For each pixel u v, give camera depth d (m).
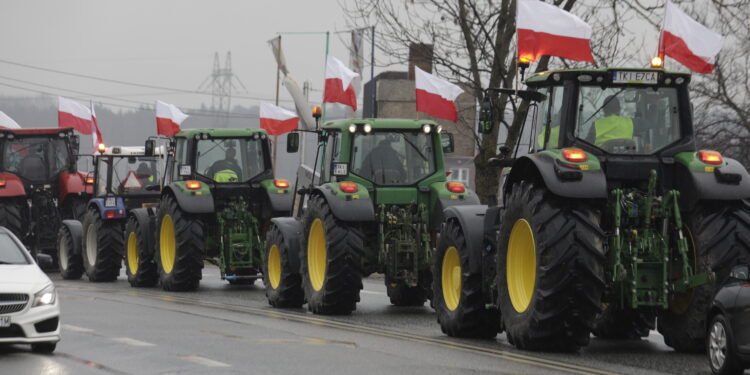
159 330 36.84
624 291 30.78
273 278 49.16
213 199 58.19
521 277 31.97
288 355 29.98
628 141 31.62
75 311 44.38
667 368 27.77
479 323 35.12
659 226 30.86
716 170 30.19
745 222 30.09
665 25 43.88
